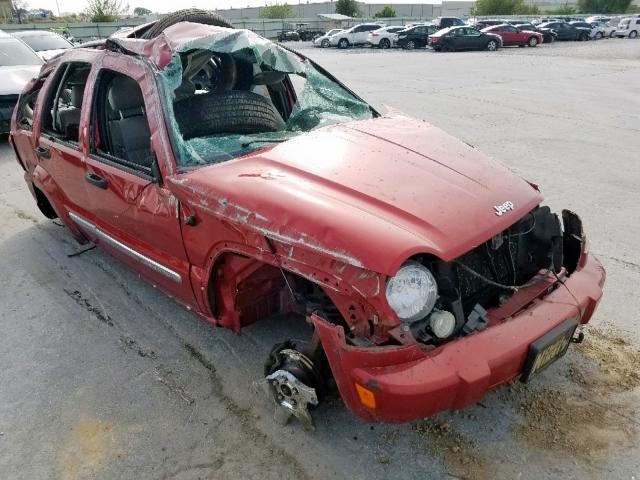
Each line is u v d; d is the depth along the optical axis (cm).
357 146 283
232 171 260
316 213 220
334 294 213
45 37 1294
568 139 792
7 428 271
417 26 2941
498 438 253
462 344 210
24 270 436
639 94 1212
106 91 344
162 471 243
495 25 3056
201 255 271
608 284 378
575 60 2038
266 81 391
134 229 321
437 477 235
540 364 226
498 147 748
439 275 228
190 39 312
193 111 310
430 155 280
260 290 281
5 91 818
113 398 289
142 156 339
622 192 559
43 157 405
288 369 247
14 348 336
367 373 200
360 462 243
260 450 252
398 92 1259
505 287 242
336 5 6362
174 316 363
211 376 304
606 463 238
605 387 281
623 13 6197
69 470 246
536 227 274
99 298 390
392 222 219
